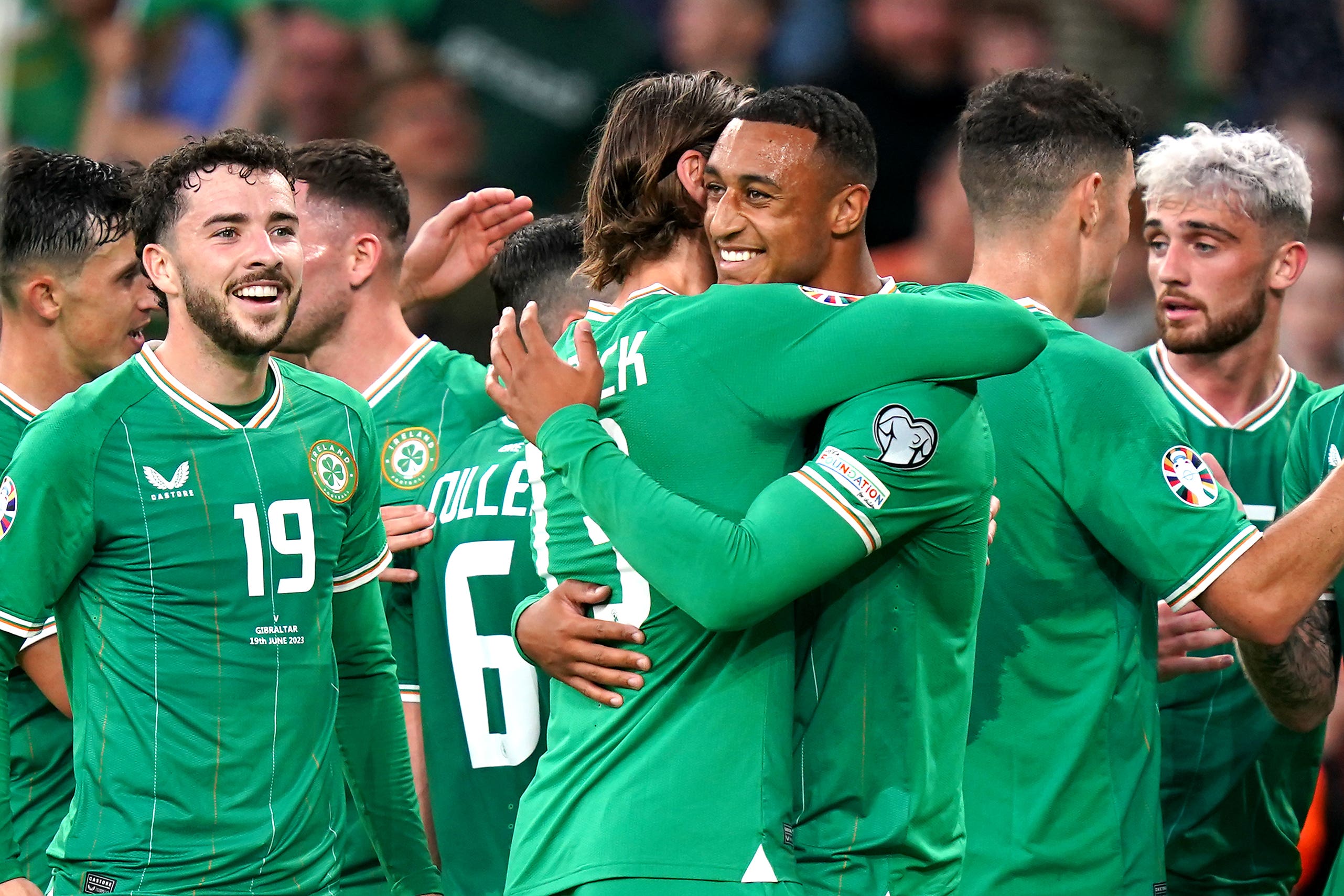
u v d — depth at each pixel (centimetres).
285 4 2872
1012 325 823
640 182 966
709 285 980
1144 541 959
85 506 1005
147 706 1007
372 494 1120
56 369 1256
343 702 1135
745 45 2920
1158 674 1216
